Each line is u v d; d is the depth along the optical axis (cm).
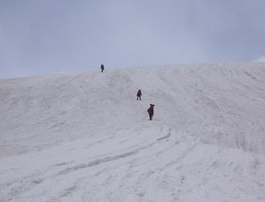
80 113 2712
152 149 1564
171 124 2462
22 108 2814
